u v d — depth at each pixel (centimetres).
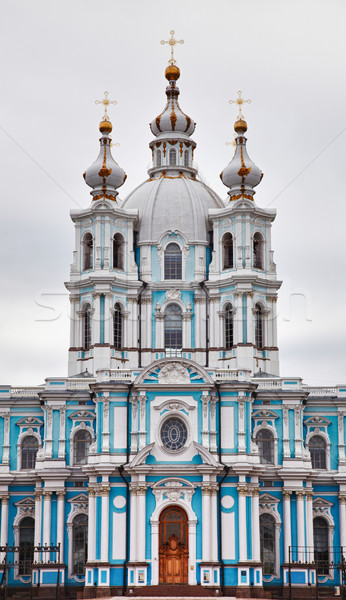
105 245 12000
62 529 11012
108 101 12675
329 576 11175
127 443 10694
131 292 12038
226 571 10381
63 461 11188
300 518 11056
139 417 10675
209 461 10450
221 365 11869
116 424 10738
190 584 10275
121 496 10575
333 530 11331
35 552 10731
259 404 11344
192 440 10606
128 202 12600
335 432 11544
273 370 11956
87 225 12188
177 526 10500
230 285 11962
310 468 11238
